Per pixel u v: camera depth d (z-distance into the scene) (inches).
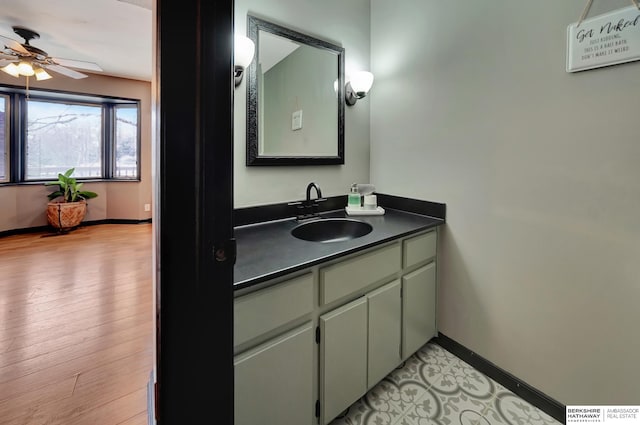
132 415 54.0
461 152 65.2
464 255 66.2
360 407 56.0
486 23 59.2
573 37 47.4
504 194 58.5
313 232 68.4
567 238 50.6
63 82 177.2
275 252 47.1
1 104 174.1
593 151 46.9
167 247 23.1
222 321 26.1
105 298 99.8
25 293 103.0
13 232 177.2
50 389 59.8
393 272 58.7
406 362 67.7
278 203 69.8
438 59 68.4
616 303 46.1
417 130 74.1
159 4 22.0
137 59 155.6
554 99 50.6
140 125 203.5
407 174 77.4
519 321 57.7
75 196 189.9
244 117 63.3
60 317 87.5
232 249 25.7
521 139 55.3
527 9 53.1
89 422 52.4
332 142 78.3
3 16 109.2
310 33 71.9
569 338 51.4
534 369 56.1
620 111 43.9
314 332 45.9
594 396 49.1
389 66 80.1
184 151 23.0
